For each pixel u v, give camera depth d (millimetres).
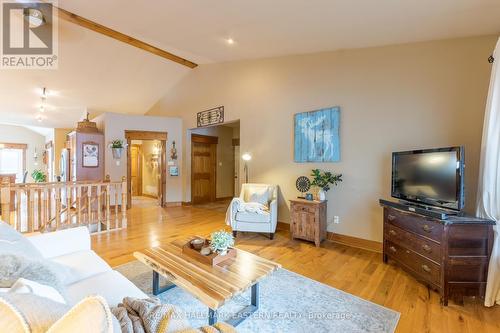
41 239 1931
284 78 4414
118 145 6164
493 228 2117
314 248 3494
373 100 3410
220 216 5469
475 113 2703
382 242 3299
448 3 2078
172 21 3355
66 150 6812
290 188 4344
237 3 2592
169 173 6848
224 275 1782
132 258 3029
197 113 6391
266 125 4695
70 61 5047
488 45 2645
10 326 545
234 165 8430
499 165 2121
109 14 3422
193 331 787
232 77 5387
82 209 4391
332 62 3791
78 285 1514
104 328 593
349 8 2383
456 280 2131
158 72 6277
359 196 3531
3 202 3357
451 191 2275
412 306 2102
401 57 3184
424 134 3023
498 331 1798
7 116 7371
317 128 3924
